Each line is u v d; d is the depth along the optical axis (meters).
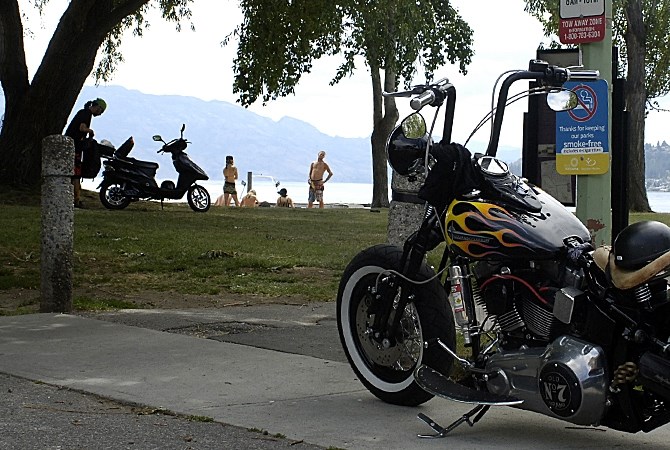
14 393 6.18
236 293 11.04
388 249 6.03
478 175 5.45
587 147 7.32
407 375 5.94
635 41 36.00
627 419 4.86
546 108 7.82
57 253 9.06
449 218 5.48
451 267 5.56
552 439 5.32
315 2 20.98
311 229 20.11
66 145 9.01
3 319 8.66
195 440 5.19
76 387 6.31
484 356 5.41
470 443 5.23
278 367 6.88
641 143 36.09
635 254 4.73
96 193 24.81
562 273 5.10
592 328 4.89
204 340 7.78
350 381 6.52
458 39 27.27
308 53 21.45
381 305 5.95
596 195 7.33
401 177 6.98
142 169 22.78
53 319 8.63
